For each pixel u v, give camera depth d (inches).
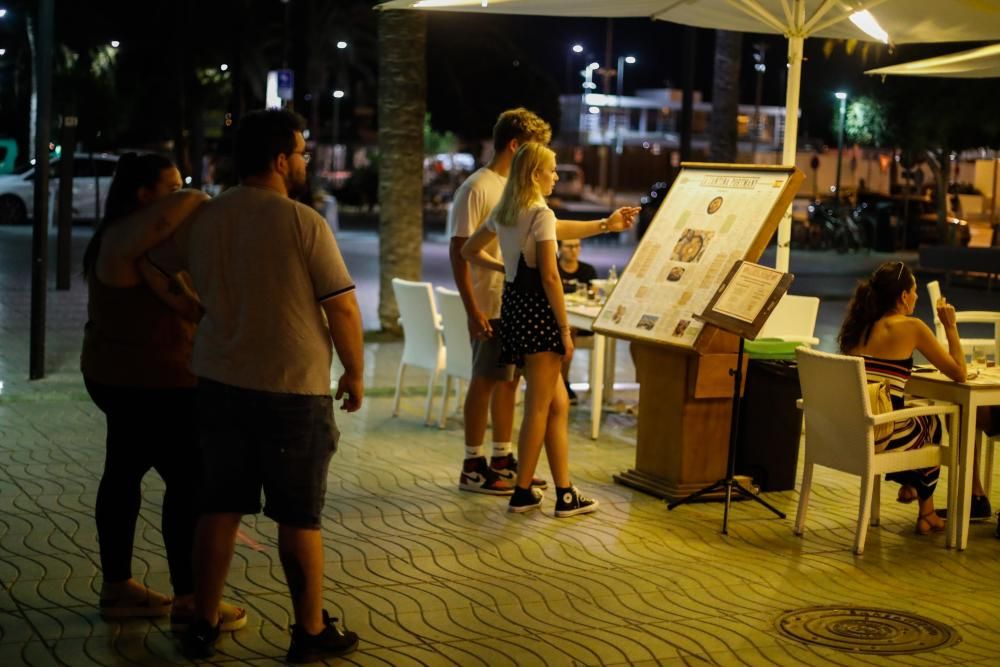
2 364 427.8
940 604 224.4
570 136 2549.2
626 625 208.5
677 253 297.0
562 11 378.6
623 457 336.5
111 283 192.4
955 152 1094.4
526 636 201.8
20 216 1096.8
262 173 184.4
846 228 1188.5
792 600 224.4
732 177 294.5
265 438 180.7
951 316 264.2
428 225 1434.5
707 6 367.6
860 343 265.0
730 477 271.9
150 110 1477.6
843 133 1252.5
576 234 279.3
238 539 247.4
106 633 197.9
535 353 267.3
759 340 303.3
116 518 201.0
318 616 187.6
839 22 366.0
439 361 362.0
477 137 1744.6
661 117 2596.0
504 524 267.1
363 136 2164.1
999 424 280.5
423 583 227.1
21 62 1552.7
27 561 230.4
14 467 297.4
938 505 295.4
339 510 274.1
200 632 187.6
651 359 298.8
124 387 193.6
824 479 319.3
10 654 188.1
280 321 178.9
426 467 315.9
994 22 348.8
